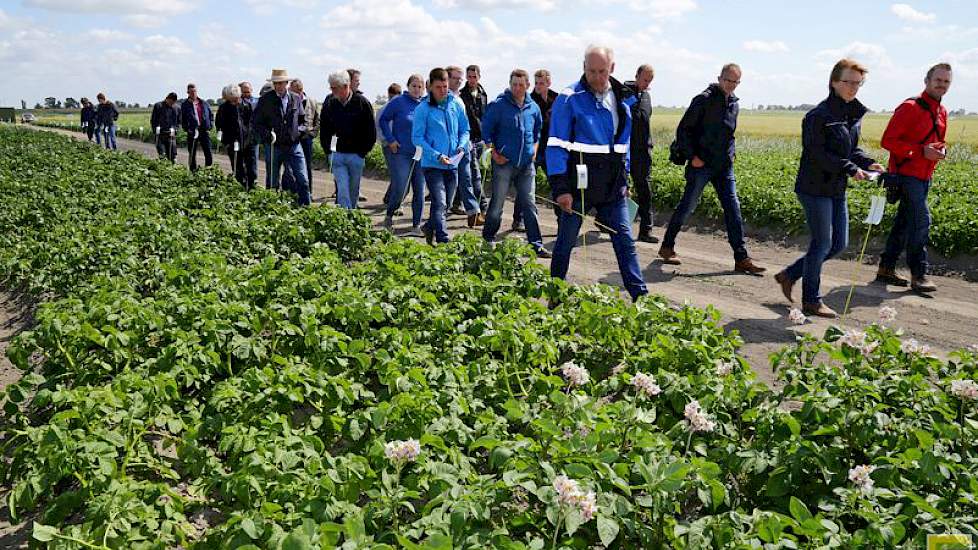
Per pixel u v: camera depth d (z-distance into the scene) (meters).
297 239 9.77
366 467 3.80
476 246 8.19
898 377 4.81
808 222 7.62
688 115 9.45
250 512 3.40
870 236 11.48
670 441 4.02
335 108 12.09
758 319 7.66
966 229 10.37
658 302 6.41
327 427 4.76
